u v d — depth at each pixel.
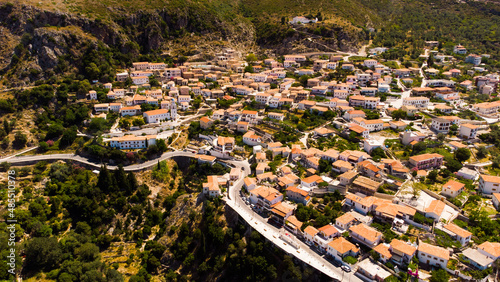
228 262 141.88
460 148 180.38
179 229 162.62
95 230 167.75
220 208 159.12
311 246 131.62
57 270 144.25
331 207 149.00
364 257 123.06
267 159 193.88
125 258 158.00
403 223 134.38
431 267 116.69
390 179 162.12
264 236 136.75
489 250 117.56
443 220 135.25
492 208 140.50
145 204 181.88
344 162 174.38
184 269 150.00
